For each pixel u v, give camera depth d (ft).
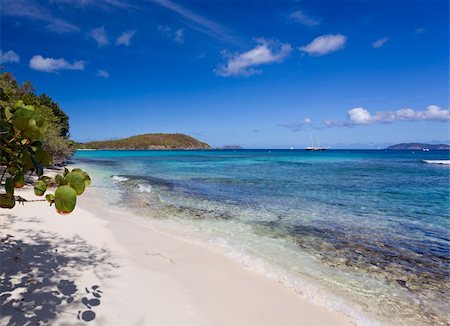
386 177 89.20
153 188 60.90
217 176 88.89
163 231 29.07
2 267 16.44
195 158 243.19
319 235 29.68
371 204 46.50
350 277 20.18
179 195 52.54
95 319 12.51
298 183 72.18
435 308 16.61
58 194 5.74
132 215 36.17
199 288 16.71
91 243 22.67
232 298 15.92
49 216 29.35
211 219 35.17
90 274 16.84
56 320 12.09
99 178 78.79
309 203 46.52
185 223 32.96
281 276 19.51
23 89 120.57
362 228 32.65
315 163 174.70
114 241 23.85
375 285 19.16
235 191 58.03
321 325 14.17
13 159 6.66
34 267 16.94
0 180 6.81
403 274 21.03
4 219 26.78
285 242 27.09
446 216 38.75
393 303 16.96
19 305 12.86
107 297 14.46
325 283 19.04
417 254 25.07
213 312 14.35
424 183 73.97
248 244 26.02
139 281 16.66
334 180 79.61
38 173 6.75
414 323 15.07
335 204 46.11
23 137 6.28
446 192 59.11
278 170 115.85
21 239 21.74
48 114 110.93
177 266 19.75
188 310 14.23
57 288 14.76
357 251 25.44
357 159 239.71
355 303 16.69
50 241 22.03
